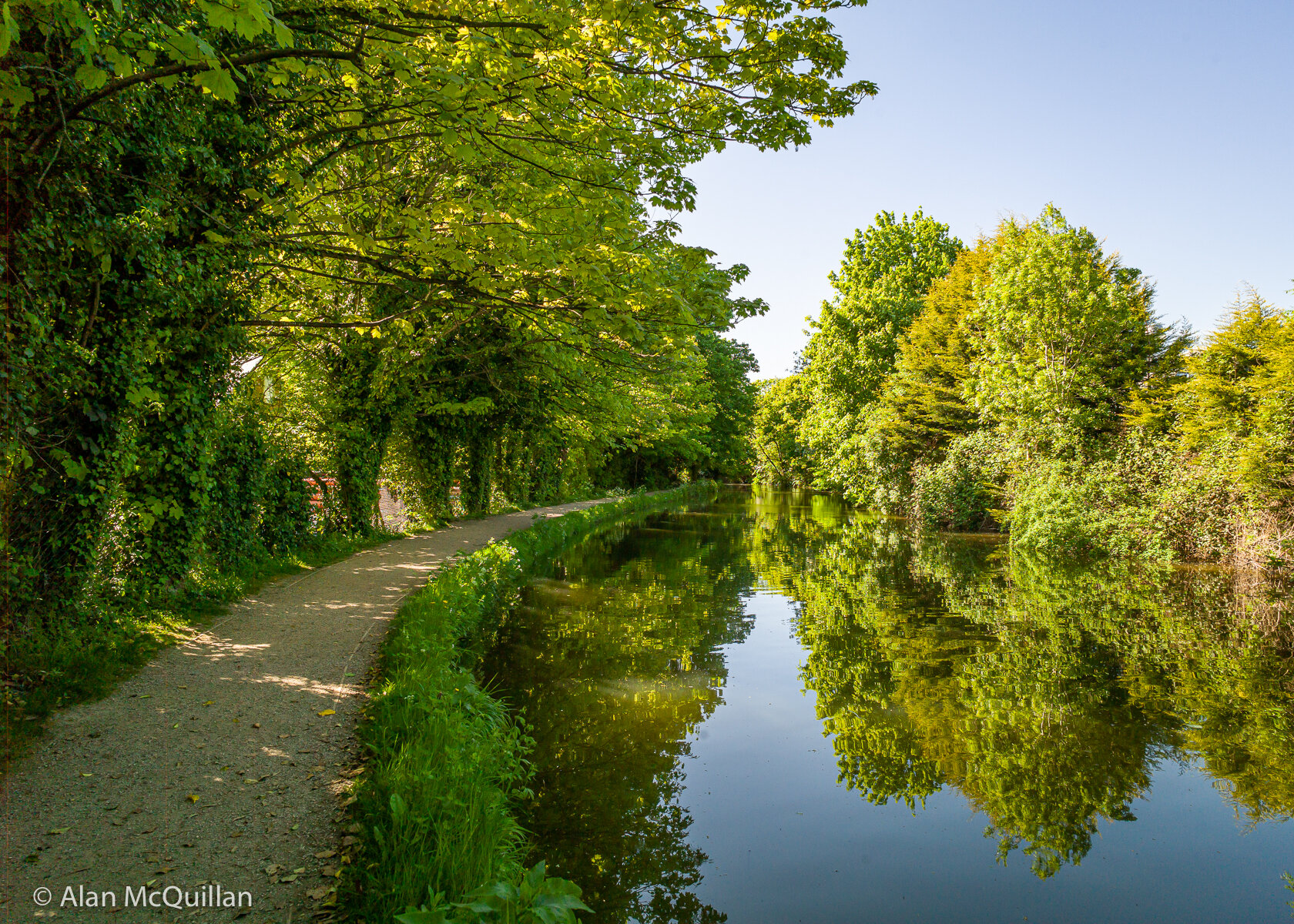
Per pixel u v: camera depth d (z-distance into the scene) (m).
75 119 5.06
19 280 5.00
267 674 6.16
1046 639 10.59
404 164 10.36
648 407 26.70
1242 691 8.29
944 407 29.55
